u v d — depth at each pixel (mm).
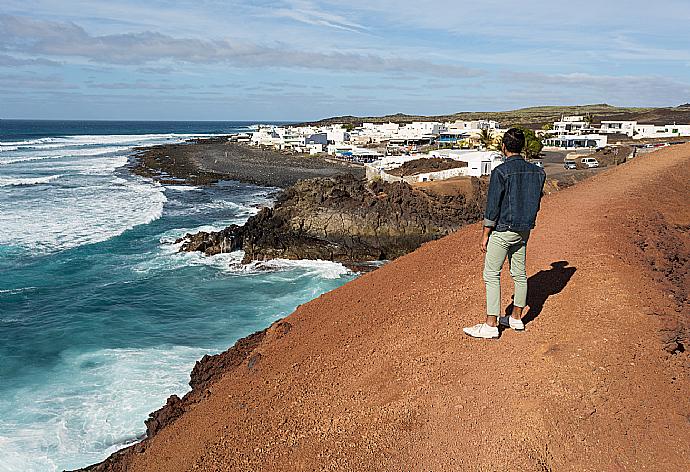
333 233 32781
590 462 4711
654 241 10016
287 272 24531
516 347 6176
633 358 5883
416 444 5004
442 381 5785
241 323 18078
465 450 4820
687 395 5535
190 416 7980
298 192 37031
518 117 196250
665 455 4863
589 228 10492
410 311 8109
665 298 7332
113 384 13188
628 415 5188
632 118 137500
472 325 6961
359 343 7566
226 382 8617
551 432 4910
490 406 5258
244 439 6141
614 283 7527
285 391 6910
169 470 6523
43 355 15297
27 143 119312
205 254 27344
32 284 22547
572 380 5484
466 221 35094
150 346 15875
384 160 63031
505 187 5836
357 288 10711
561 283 7797
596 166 53125
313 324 9414
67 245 28969
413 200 35625
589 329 6348
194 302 20359
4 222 34250
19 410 11945
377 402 5777
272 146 114750
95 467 8086
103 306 19844
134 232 32469
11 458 10047
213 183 59688
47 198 44219
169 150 103750
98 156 88875
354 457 5070
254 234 29547
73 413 11750
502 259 6191
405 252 29078
